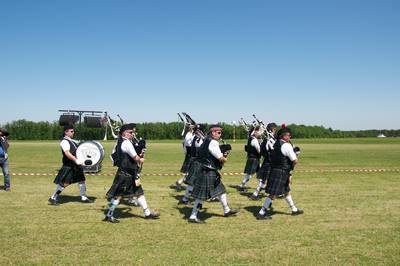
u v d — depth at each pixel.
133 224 6.47
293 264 4.70
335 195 9.29
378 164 17.64
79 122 14.57
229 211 7.06
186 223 6.57
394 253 5.10
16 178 12.00
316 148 33.97
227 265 4.65
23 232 5.91
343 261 4.81
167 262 4.72
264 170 8.84
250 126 10.18
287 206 8.05
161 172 14.19
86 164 13.42
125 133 6.77
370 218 6.98
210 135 6.82
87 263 4.66
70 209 7.54
